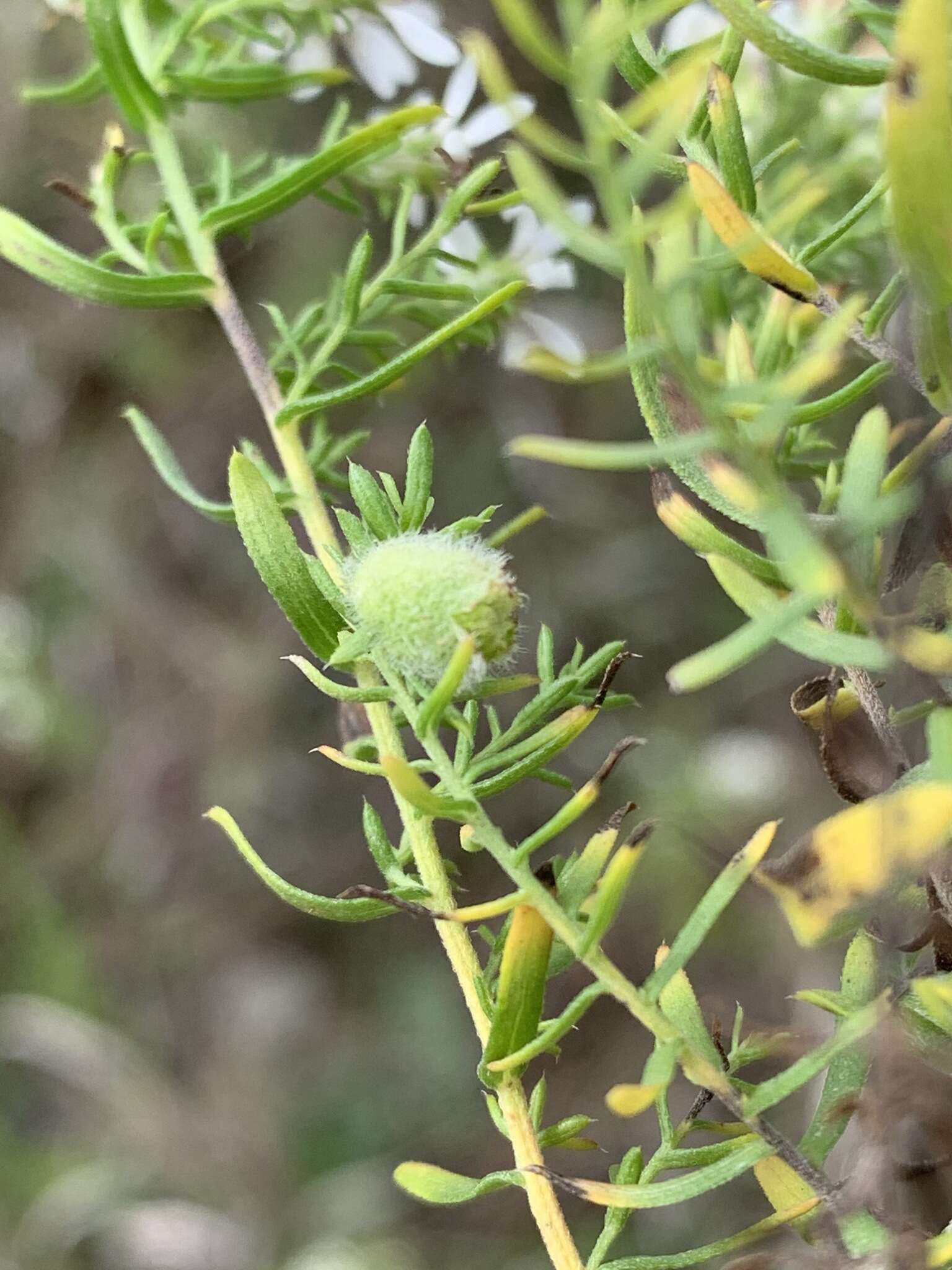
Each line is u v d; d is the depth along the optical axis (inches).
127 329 16.6
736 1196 14.1
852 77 3.3
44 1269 16.4
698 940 3.4
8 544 17.8
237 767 18.5
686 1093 14.5
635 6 3.4
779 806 14.1
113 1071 17.5
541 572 16.9
